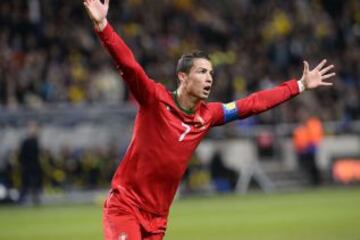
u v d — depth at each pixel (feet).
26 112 190.29
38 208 170.50
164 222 56.44
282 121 222.07
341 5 272.92
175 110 54.70
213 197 193.77
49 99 197.36
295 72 239.71
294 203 171.73
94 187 188.14
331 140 227.61
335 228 124.16
